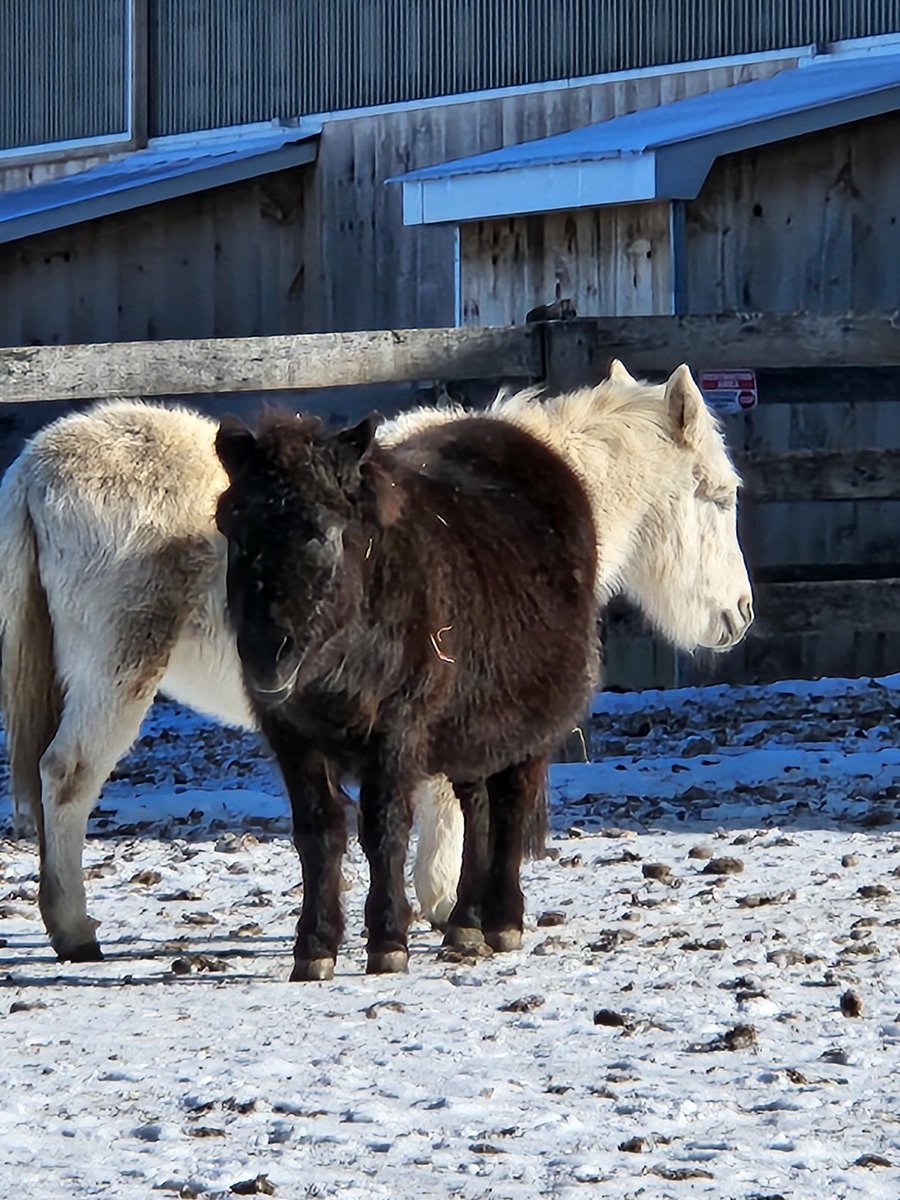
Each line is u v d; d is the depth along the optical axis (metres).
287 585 8.70
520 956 10.31
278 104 31.14
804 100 22.55
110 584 10.75
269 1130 6.89
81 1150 6.72
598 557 11.17
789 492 19.52
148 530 10.77
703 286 22.52
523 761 10.60
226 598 9.73
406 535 9.43
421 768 9.77
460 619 9.76
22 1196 6.20
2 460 23.14
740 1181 6.29
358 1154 6.62
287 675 8.79
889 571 20.05
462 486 10.23
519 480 10.48
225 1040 8.35
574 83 27.84
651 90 27.33
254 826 14.87
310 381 17.89
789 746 17.45
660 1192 6.17
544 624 10.25
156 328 28.95
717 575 12.13
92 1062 7.99
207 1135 6.86
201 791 16.19
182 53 33.03
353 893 12.47
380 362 17.92
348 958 10.58
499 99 28.55
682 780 16.05
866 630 18.89
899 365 18.41
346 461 8.92
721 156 22.34
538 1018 8.74
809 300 22.70
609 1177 6.32
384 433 11.37
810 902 11.52
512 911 10.62
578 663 10.57
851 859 12.73
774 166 22.55
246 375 17.77
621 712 19.19
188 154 31.95
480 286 24.34
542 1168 6.45
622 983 9.48
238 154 29.38
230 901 12.33
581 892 12.12
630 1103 7.18
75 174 33.59
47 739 11.09
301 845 9.87
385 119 29.42
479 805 10.76
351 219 29.50
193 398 22.52
